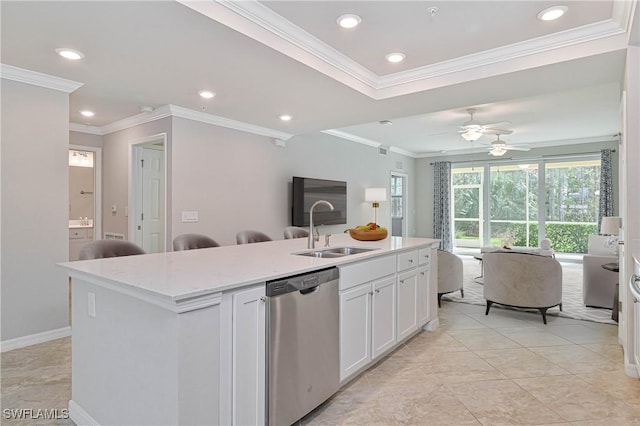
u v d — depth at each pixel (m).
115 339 1.76
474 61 3.22
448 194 9.33
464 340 3.38
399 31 2.77
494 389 2.45
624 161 2.79
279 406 1.87
